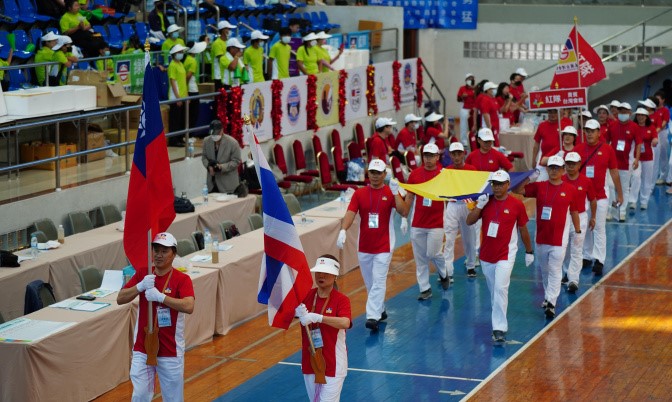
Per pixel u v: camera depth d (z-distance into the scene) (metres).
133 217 10.72
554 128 21.20
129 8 26.06
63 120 17.80
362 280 18.36
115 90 20.36
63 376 11.91
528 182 15.95
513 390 12.75
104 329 12.59
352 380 13.16
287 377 13.26
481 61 38.41
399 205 14.93
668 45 36.47
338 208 19.41
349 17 33.88
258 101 23.31
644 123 24.58
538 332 15.27
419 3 37.50
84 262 15.65
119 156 20.66
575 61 20.44
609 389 12.78
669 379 13.16
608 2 36.94
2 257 14.49
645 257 20.16
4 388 11.49
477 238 19.69
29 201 17.09
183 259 15.20
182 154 21.69
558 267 15.86
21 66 18.64
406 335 15.13
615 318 15.99
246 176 21.83
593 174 18.55
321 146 26.08
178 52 22.12
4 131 16.77
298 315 10.12
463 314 16.25
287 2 31.86
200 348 14.43
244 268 15.60
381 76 29.47
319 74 26.03
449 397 12.52
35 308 13.26
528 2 37.59
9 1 22.77
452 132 32.62
